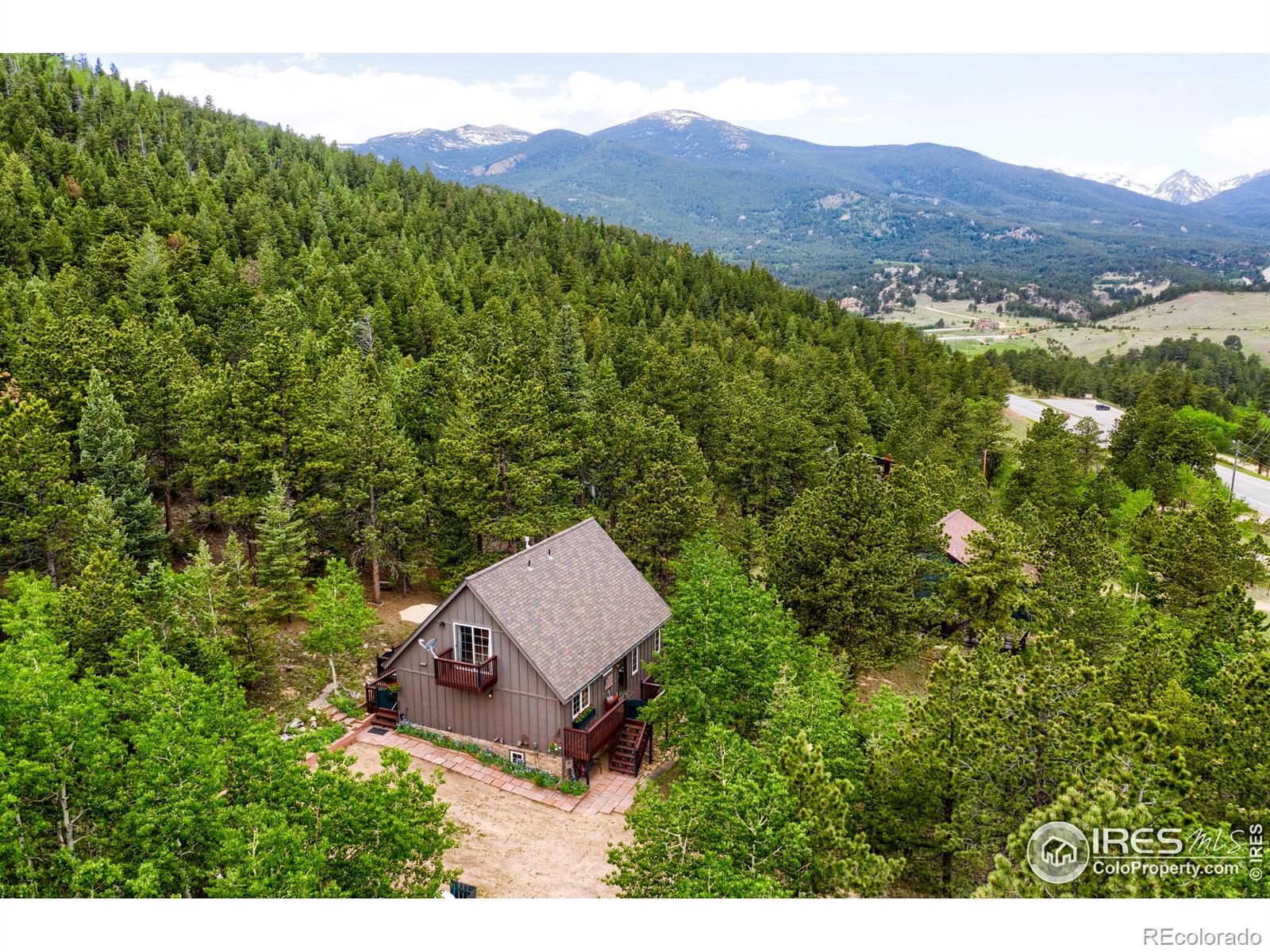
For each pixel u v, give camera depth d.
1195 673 34.69
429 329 86.19
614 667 31.36
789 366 95.75
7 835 15.24
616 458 49.09
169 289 73.25
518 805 26.23
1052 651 21.88
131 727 19.39
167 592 28.30
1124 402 157.62
